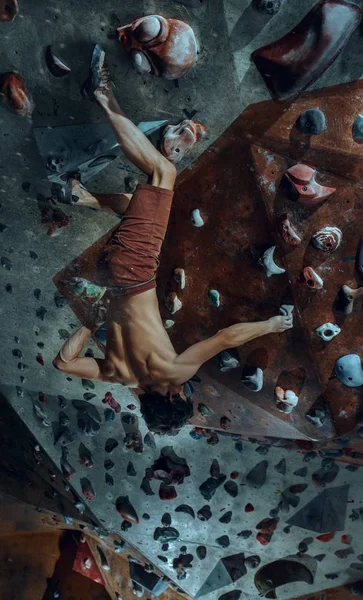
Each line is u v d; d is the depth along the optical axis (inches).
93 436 203.5
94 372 163.3
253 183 142.3
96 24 136.5
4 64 145.4
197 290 158.6
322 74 132.3
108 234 161.5
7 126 151.9
